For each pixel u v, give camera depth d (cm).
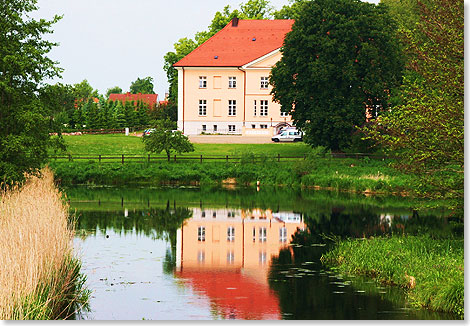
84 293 2489
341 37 7488
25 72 4378
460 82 2673
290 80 7800
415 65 2878
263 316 2217
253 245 3616
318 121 7438
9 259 1927
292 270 2944
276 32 11606
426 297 2267
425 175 2972
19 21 4422
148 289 2598
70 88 4656
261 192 6550
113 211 4978
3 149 4269
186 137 8069
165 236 3894
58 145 4634
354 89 7462
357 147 7719
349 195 6150
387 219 4431
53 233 2488
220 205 5444
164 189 6869
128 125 14425
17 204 2909
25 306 1877
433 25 2838
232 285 2673
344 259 3028
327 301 2386
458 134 2641
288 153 8606
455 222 3984
